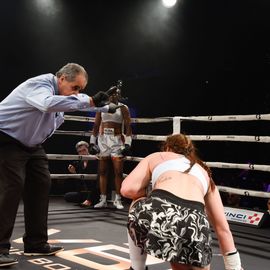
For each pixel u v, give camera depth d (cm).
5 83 863
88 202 518
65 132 501
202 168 201
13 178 256
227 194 534
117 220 423
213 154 825
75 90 260
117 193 498
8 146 258
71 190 714
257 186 652
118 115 486
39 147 280
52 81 258
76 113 843
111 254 289
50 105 237
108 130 488
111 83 962
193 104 915
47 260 270
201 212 178
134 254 204
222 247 183
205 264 172
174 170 193
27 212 279
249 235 373
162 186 186
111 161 520
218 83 872
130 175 197
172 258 170
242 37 804
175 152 208
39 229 279
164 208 177
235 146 807
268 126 789
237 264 179
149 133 935
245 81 827
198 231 172
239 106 838
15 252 288
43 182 278
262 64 796
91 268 254
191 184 187
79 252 293
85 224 399
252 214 420
